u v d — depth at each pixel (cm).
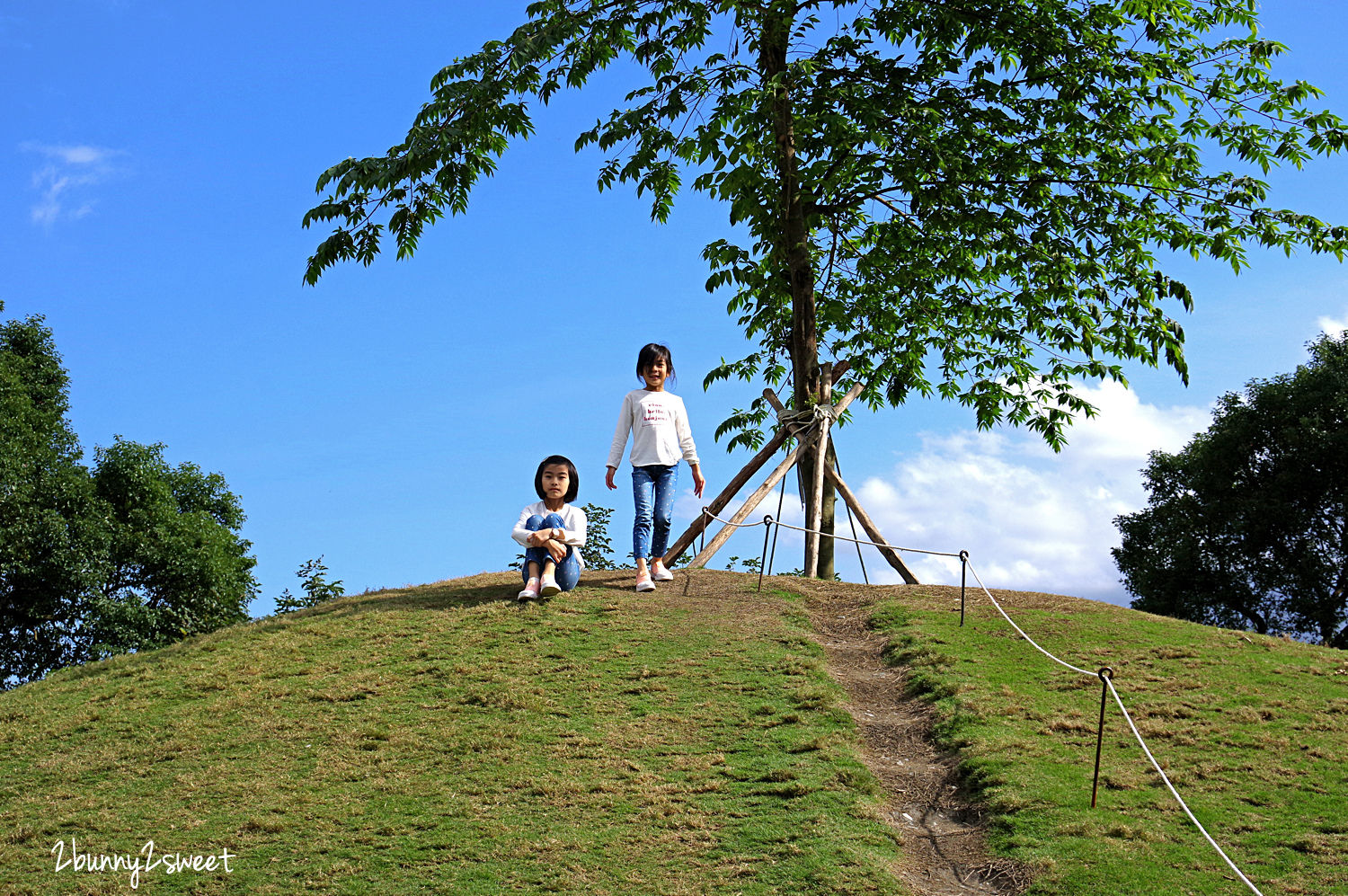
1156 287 1281
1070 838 541
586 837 576
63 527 2275
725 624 942
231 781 676
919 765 673
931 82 1250
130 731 778
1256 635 917
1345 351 2469
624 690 791
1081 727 688
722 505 1232
